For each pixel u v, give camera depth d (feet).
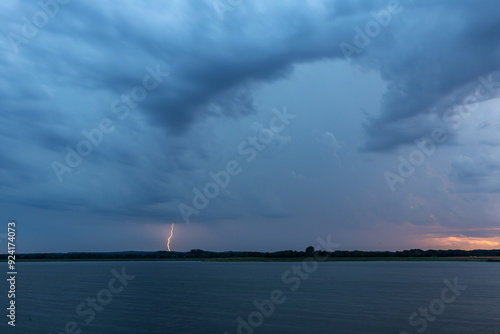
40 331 142.72
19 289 314.35
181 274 549.95
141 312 182.19
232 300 226.38
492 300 219.00
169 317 167.43
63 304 216.13
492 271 572.51
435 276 448.65
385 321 153.38
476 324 146.00
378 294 252.62
